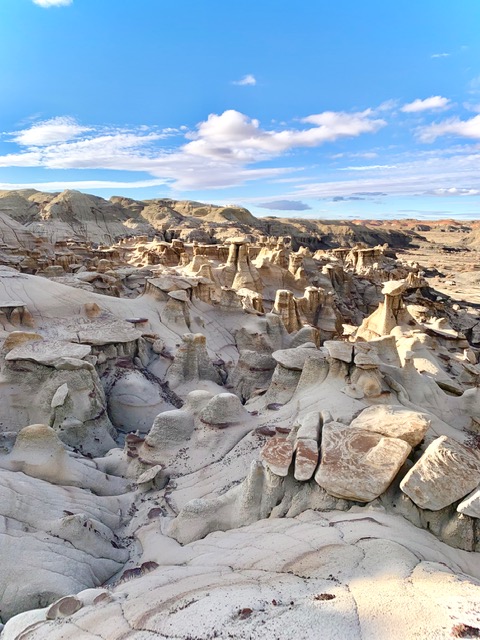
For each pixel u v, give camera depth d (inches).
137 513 595.5
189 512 519.5
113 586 428.1
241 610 283.9
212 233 5339.6
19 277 1168.2
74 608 335.0
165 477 651.5
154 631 282.5
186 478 636.7
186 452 684.1
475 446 665.0
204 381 1018.1
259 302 1646.2
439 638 229.1
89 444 775.7
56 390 780.6
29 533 479.2
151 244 2886.3
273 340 1334.9
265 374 1010.7
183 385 1005.8
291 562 360.8
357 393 700.0
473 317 2566.4
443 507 418.9
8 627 337.7
